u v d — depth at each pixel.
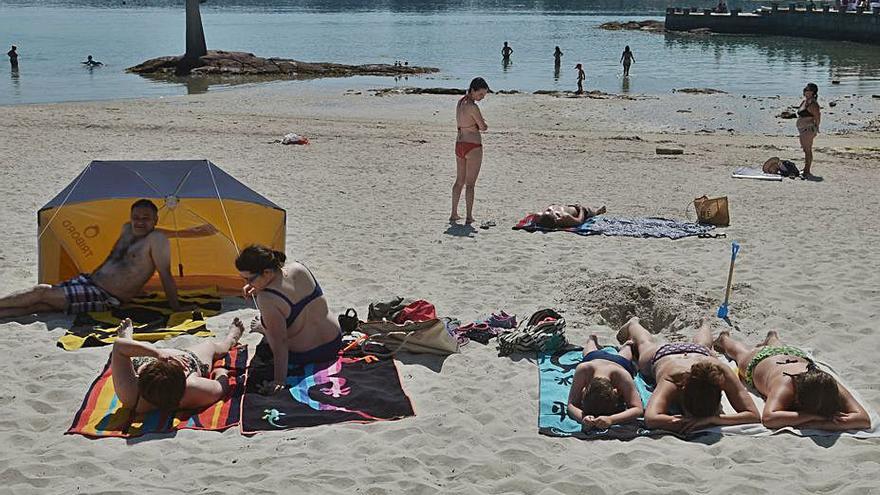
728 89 35.47
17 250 10.13
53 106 26.12
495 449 5.75
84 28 72.00
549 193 14.09
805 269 9.86
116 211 8.79
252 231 9.07
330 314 7.14
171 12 103.06
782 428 5.98
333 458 5.57
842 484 5.25
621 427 6.02
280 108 27.59
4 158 15.99
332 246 10.66
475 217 12.30
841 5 66.44
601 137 21.52
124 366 6.11
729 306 8.57
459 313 8.38
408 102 29.75
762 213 12.75
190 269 8.89
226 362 7.00
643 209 13.02
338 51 54.78
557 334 7.37
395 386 6.61
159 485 5.22
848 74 41.38
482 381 6.80
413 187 14.30
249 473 5.37
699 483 5.32
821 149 19.94
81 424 5.96
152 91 33.03
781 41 62.91
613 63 47.12
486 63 47.41
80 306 8.03
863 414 6.02
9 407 6.21
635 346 7.11
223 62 40.44
